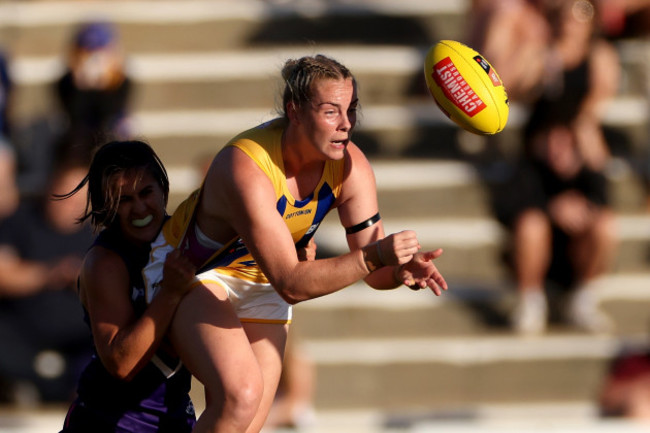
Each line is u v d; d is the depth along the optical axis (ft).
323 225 84.74
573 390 76.48
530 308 79.20
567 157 78.74
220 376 37.99
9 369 68.95
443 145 93.15
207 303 39.11
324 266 37.17
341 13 103.86
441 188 87.76
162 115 95.20
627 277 83.87
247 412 37.96
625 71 97.81
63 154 73.97
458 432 58.29
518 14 83.10
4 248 69.92
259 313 42.52
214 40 104.06
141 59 99.81
